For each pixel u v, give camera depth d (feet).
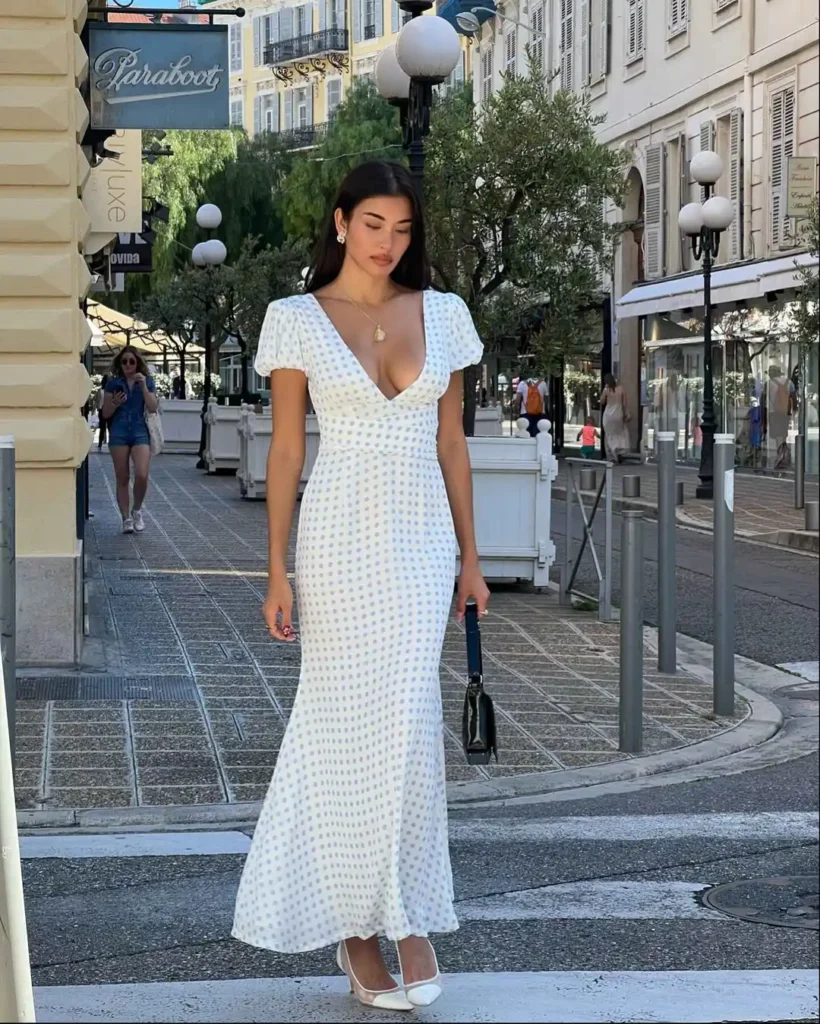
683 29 113.09
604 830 21.79
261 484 76.13
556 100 65.92
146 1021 13.56
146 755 25.64
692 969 15.48
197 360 160.45
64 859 20.08
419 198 13.74
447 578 13.55
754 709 31.04
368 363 13.42
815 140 95.14
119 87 37.45
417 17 41.60
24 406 31.45
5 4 31.24
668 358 114.93
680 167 115.65
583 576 43.91
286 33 194.39
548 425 46.03
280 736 27.12
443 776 13.56
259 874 13.39
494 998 14.20
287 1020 13.52
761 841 21.16
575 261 65.36
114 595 43.09
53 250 31.65
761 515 73.36
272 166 156.15
